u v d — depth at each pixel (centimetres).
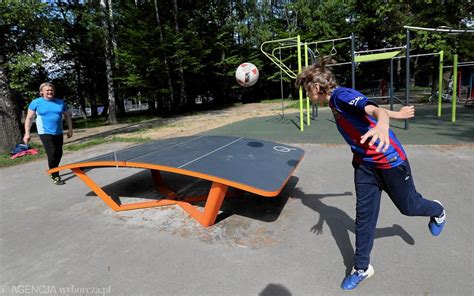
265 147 432
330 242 280
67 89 2575
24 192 482
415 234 284
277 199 390
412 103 1658
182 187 457
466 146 611
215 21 2664
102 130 1402
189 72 2334
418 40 1517
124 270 250
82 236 315
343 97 192
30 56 907
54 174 509
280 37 2761
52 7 1026
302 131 927
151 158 353
